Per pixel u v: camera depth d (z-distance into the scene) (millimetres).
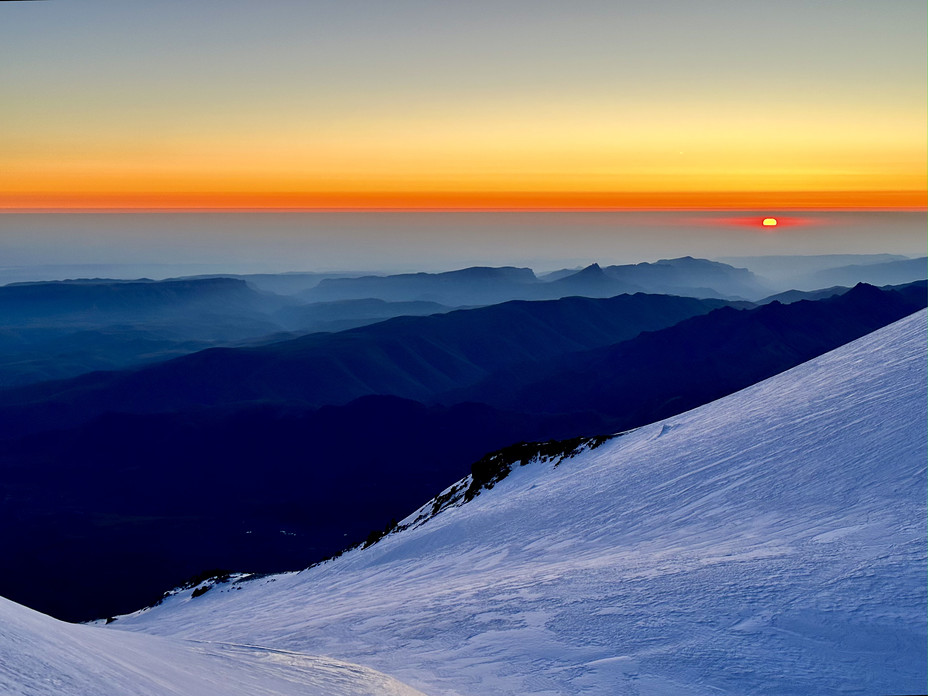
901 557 13148
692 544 19891
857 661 9867
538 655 12070
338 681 9969
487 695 10492
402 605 20344
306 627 20594
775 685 9617
